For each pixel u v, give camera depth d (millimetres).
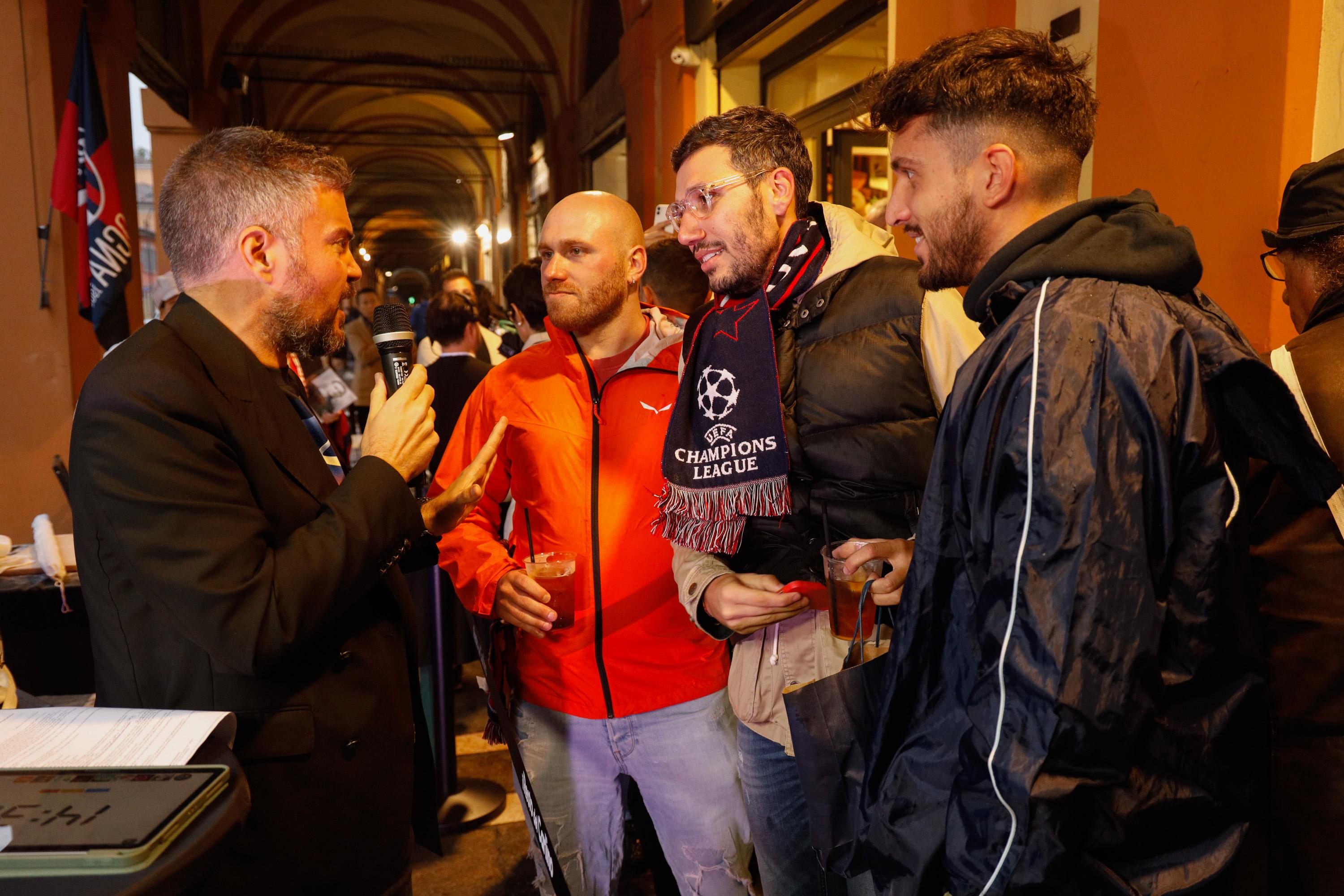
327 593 1125
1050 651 766
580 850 1765
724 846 1720
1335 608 1120
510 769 2990
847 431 1313
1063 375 797
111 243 5062
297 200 1234
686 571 1484
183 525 1044
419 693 1448
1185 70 1882
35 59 5137
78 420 1086
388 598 1354
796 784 1521
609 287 1703
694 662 1708
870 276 1338
